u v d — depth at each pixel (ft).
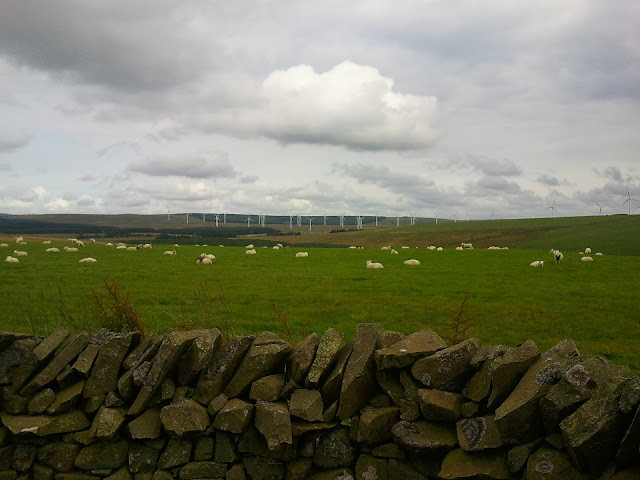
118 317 26.23
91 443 19.60
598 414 14.10
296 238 554.87
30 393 19.99
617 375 14.87
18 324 48.60
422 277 105.40
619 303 74.69
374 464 18.42
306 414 18.75
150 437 19.15
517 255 167.32
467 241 437.58
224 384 20.16
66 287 85.30
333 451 19.03
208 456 19.34
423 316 64.34
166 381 19.93
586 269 121.29
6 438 19.84
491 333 55.93
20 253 145.07
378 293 83.35
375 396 19.47
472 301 76.23
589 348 49.26
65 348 20.86
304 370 19.83
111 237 582.35
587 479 14.42
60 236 587.68
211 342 20.21
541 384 16.01
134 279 97.96
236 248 204.95
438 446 17.25
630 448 13.43
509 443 16.06
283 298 76.95
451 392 18.29
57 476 19.43
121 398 19.88
